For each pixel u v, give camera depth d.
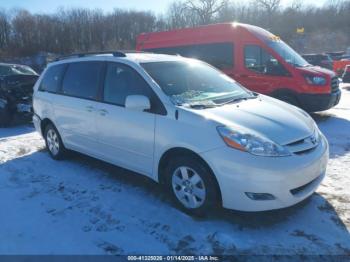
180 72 4.35
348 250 3.02
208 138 3.30
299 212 3.65
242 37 8.64
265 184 3.11
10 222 3.61
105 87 4.47
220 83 4.58
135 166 4.12
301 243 3.13
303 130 3.57
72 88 5.02
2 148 6.36
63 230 3.44
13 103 8.45
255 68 8.45
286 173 3.14
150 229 3.41
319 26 57.91
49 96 5.40
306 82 7.71
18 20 50.75
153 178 3.94
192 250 3.08
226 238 3.23
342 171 4.73
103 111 4.37
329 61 23.02
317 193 4.07
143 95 3.84
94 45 52.84
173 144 3.54
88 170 5.03
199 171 3.41
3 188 4.47
